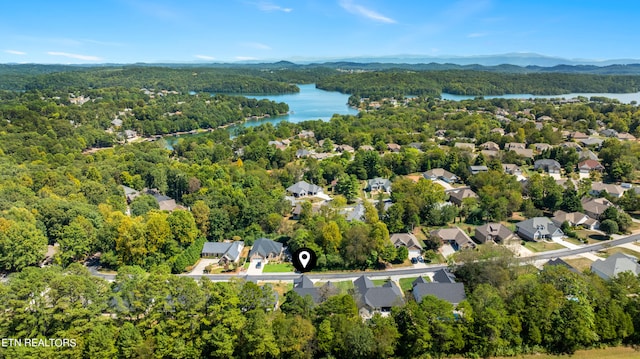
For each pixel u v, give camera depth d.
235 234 119.56
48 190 133.75
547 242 114.56
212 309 64.56
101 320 63.00
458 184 172.50
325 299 79.88
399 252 103.88
